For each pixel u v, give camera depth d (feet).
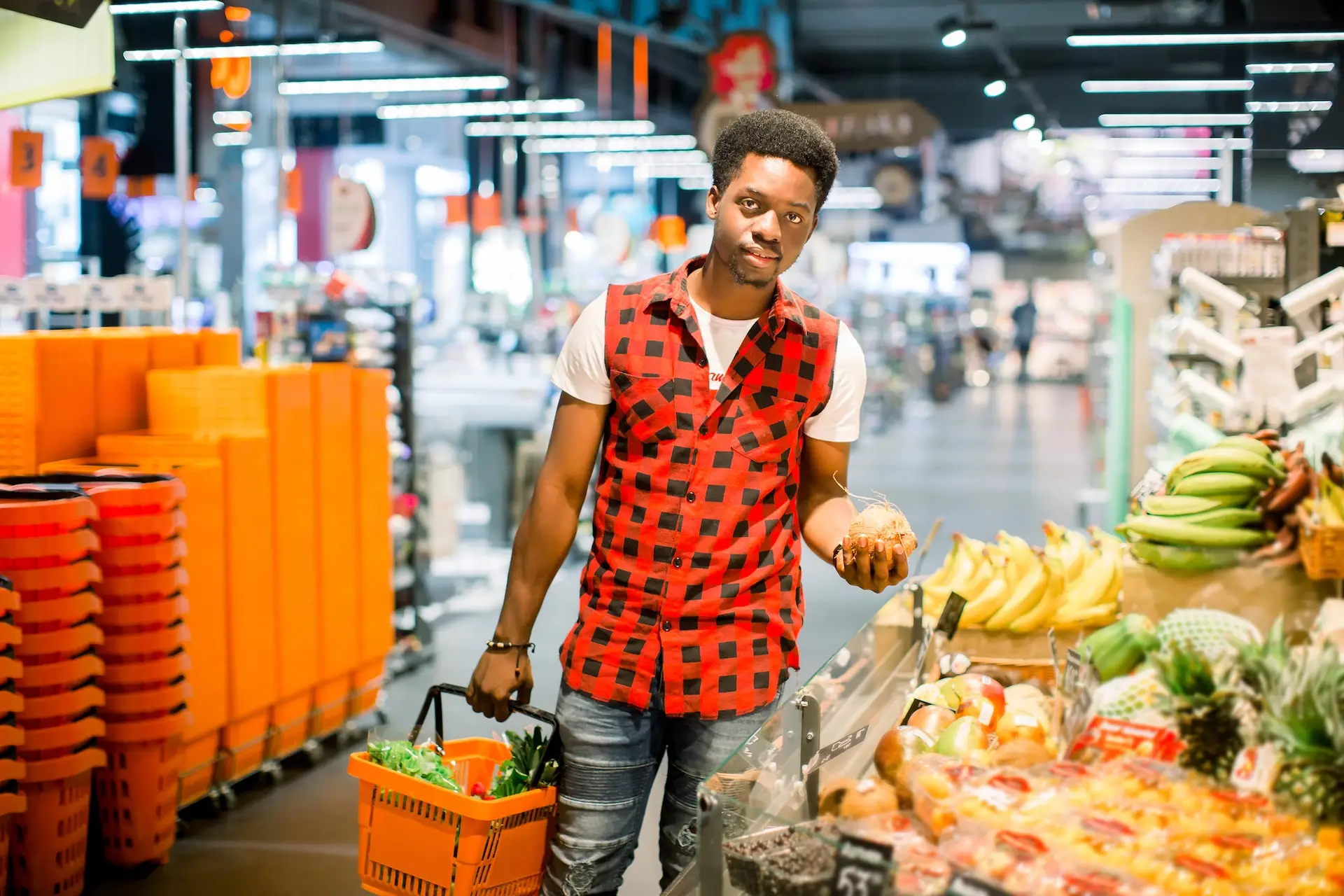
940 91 59.41
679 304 7.15
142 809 12.21
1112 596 8.59
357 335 20.38
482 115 45.57
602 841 7.38
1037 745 6.03
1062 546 9.37
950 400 83.92
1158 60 51.42
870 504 6.88
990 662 8.54
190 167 32.01
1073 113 50.34
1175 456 14.61
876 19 50.11
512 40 41.91
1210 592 8.16
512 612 7.68
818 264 52.90
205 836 13.48
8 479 12.28
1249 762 5.44
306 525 15.34
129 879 12.32
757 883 5.14
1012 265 126.82
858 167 62.95
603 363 7.29
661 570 7.13
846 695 6.50
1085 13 47.09
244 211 38.42
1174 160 57.26
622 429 7.30
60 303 18.45
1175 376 18.84
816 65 58.90
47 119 36.17
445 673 20.11
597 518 7.47
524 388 29.91
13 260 34.04
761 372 7.18
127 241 34.47
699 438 7.13
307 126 52.47
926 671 7.94
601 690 7.22
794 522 7.53
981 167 82.23
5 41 12.84
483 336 39.09
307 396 15.40
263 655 14.49
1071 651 6.63
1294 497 7.88
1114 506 23.47
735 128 6.98
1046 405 80.64
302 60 45.91
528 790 7.56
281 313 20.67
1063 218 99.04
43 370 13.73
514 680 7.69
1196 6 41.83
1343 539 7.44
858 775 6.16
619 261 44.93
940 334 84.84
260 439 14.40
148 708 12.01
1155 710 5.76
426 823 7.50
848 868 4.84
